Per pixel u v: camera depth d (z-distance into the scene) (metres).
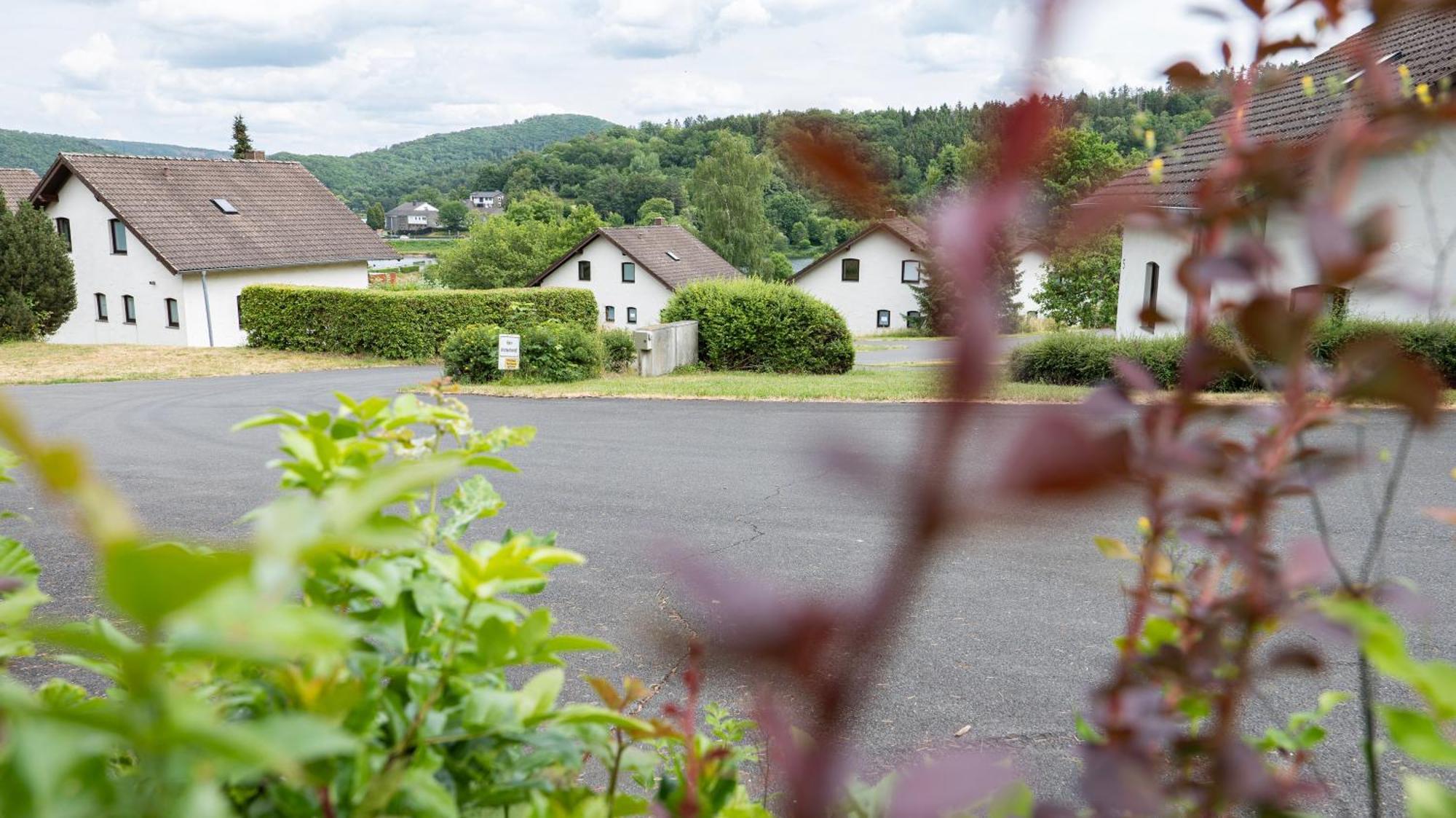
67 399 16.06
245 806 0.85
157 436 12.02
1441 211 9.06
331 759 0.76
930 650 4.68
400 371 21.91
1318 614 0.72
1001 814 0.78
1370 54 0.65
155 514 7.79
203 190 34.00
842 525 7.18
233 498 8.43
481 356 17.23
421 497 1.25
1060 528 0.35
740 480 8.82
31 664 3.53
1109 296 26.75
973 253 0.33
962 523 0.33
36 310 27.73
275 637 0.39
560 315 27.14
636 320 44.88
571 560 0.92
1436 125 0.61
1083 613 5.16
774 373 20.70
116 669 0.98
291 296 25.92
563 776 1.01
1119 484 0.34
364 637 0.96
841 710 0.39
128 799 0.49
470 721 0.92
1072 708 4.05
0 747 0.42
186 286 31.28
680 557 0.43
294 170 37.78
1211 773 0.76
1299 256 0.62
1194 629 0.83
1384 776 3.39
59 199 32.75
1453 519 0.79
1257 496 0.72
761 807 1.02
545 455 10.12
